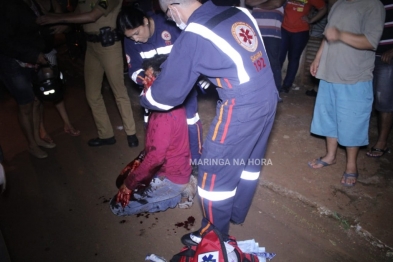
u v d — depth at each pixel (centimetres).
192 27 176
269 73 200
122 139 384
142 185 255
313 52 448
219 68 183
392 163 313
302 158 327
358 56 247
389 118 303
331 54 258
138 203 269
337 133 284
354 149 279
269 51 407
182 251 230
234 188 220
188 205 284
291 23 420
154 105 204
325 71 269
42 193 312
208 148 204
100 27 305
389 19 261
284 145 346
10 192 314
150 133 235
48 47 314
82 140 386
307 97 444
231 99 191
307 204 276
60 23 296
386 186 286
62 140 386
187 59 180
